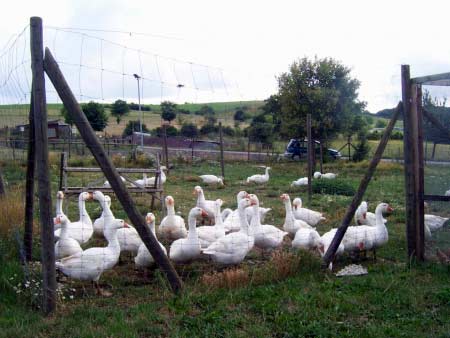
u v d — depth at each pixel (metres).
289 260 5.18
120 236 5.68
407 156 5.62
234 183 14.59
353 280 4.96
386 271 5.32
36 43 4.12
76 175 14.95
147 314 4.10
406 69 5.57
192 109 38.62
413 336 3.70
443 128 5.64
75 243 5.46
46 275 4.18
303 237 6.00
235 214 7.30
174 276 4.60
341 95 24.84
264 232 6.10
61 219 5.37
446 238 5.93
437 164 5.72
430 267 5.41
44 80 4.17
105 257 4.81
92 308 4.27
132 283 5.15
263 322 3.93
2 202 6.64
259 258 6.25
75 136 21.59
